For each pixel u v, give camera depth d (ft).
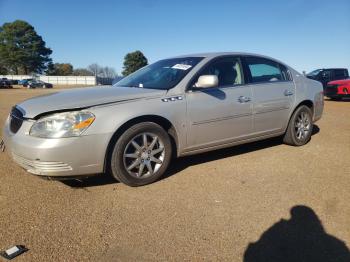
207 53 16.38
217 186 13.29
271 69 18.01
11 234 9.67
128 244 9.26
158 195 12.42
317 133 23.48
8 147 12.79
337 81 52.95
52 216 10.77
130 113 12.55
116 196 12.34
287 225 10.30
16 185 13.33
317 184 13.51
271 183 13.62
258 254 8.86
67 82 247.09
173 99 13.70
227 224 10.35
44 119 11.67
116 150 12.47
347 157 17.22
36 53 304.50
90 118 11.84
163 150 13.56
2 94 86.38
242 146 19.36
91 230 9.95
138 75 16.76
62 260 8.54
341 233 9.87
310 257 8.75
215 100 14.84
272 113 17.35
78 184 13.44
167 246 9.18
